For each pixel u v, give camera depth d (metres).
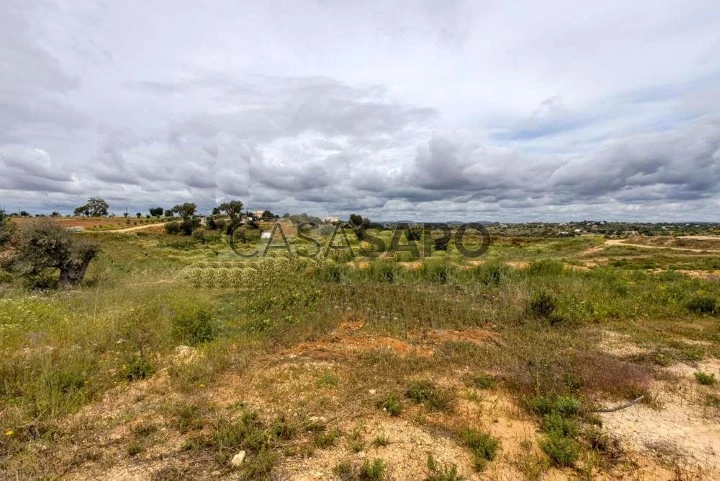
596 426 3.35
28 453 2.78
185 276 12.44
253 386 4.00
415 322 6.64
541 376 4.21
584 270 13.10
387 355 4.86
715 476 2.70
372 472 2.60
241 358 4.71
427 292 8.87
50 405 3.43
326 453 2.89
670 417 3.52
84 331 5.55
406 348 5.28
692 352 5.21
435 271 11.65
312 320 6.42
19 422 3.15
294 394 3.82
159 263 17.23
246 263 13.73
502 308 7.45
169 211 54.38
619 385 4.08
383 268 11.84
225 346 5.19
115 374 4.25
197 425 3.22
